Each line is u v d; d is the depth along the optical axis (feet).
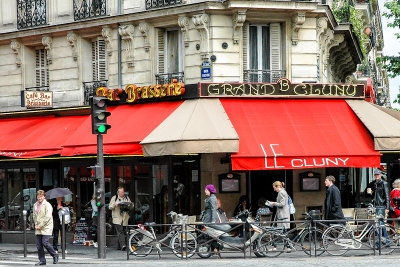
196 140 65.98
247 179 76.13
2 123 87.81
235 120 70.18
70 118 82.74
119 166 77.51
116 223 69.77
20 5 88.33
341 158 68.08
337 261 52.80
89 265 55.42
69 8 85.30
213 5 74.33
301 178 77.15
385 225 58.29
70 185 81.82
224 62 75.36
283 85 73.72
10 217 85.76
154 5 78.23
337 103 74.84
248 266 50.65
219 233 57.82
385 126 71.05
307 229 57.67
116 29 81.51
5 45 90.63
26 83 89.40
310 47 77.77
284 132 69.46
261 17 76.43
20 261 61.72
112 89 79.10
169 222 74.43
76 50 84.64
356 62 112.27
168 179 74.33
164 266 52.54
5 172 86.33
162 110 73.97
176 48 79.56
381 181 68.28
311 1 75.87
